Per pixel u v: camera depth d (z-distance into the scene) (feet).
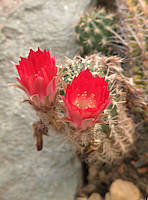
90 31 1.54
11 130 1.52
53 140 1.49
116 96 1.15
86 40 1.58
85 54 1.70
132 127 1.34
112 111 1.10
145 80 1.39
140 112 1.44
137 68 1.48
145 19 1.53
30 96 0.82
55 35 1.82
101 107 0.75
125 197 1.34
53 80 0.83
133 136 1.38
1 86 1.65
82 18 1.61
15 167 1.43
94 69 1.12
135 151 1.47
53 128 1.01
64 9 1.95
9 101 1.60
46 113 0.91
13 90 1.63
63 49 1.76
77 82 0.77
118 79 1.18
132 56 1.50
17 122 1.54
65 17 1.91
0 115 1.56
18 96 1.61
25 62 0.79
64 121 0.89
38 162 1.45
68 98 0.75
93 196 1.39
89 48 1.61
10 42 1.81
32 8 1.95
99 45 1.58
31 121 1.54
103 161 1.32
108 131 1.10
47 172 1.42
